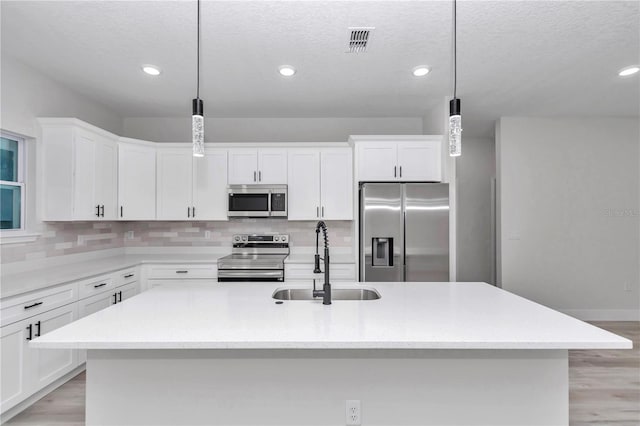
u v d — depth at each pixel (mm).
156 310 1591
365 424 1480
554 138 4148
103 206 3227
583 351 3209
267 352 1474
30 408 2188
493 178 5160
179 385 1466
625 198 4168
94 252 3498
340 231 4059
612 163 4160
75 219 2854
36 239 2787
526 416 1472
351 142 3662
